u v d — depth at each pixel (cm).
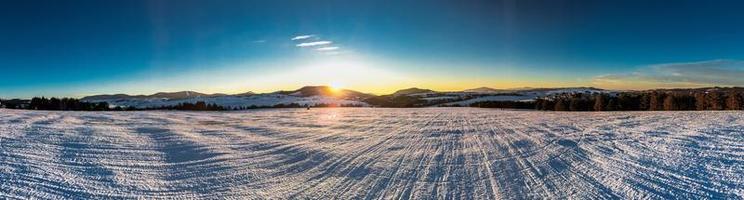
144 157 1051
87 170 864
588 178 780
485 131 1833
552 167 899
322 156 1082
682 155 1012
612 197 646
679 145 1184
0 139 1322
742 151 1058
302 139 1509
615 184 728
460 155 1095
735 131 1535
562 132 1706
